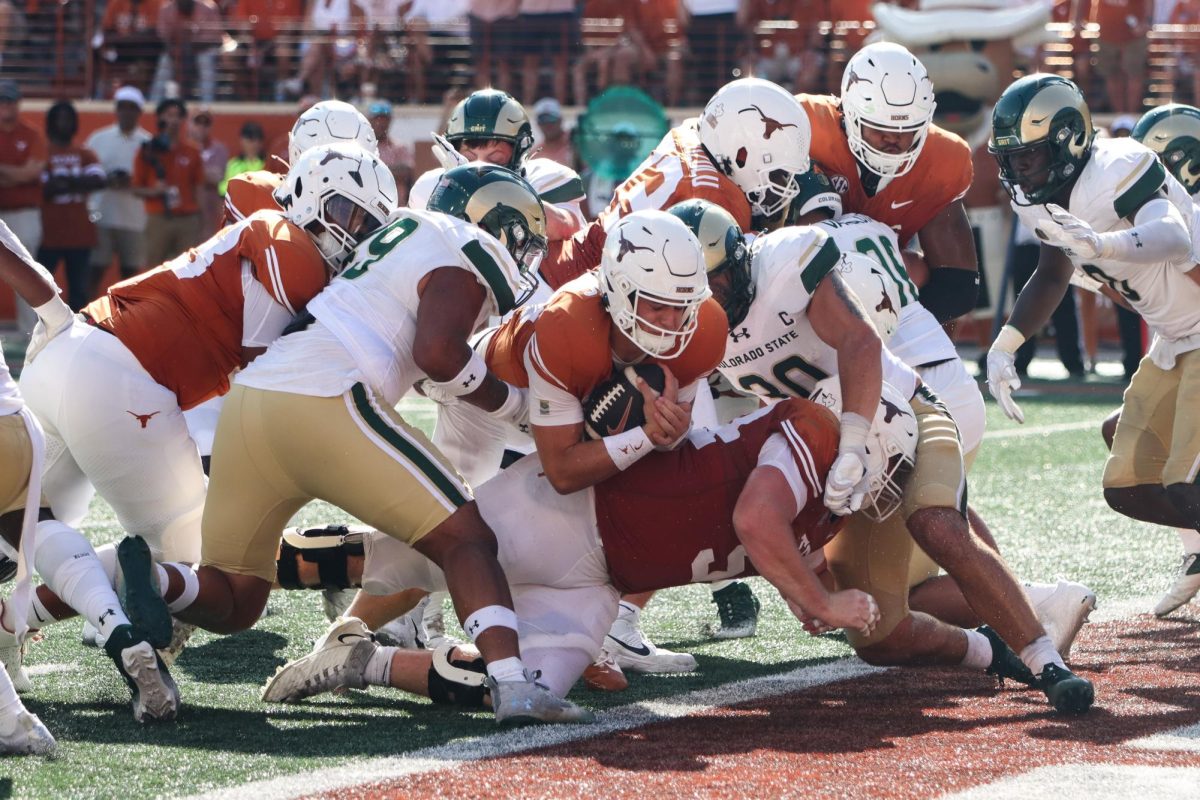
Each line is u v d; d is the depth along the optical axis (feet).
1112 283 52.54
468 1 173.68
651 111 152.66
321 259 45.06
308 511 78.02
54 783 35.09
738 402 55.57
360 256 42.91
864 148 52.85
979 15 148.36
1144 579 61.05
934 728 39.88
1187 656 48.29
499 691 39.78
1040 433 105.29
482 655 40.29
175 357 45.78
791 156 48.83
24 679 44.80
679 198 49.96
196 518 47.83
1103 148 50.65
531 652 41.11
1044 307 55.36
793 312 42.06
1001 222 142.41
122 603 41.75
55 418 45.42
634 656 47.98
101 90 184.24
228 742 38.75
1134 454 54.24
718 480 40.81
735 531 40.57
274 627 55.01
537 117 140.67
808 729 39.91
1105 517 74.90
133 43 182.80
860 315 41.45
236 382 42.50
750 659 49.96
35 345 45.83
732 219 42.06
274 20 181.88
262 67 182.09
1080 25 173.27
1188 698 42.78
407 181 153.58
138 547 41.32
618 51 168.55
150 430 45.65
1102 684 44.70
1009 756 36.65
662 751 37.45
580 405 40.42
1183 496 51.70
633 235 38.32
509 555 41.57
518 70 171.63
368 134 58.23
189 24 182.80
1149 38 172.35
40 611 44.57
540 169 58.34
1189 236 49.70
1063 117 49.52
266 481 42.11
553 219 55.21
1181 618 54.44
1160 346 53.36
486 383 41.24
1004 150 50.39
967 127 147.23
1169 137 55.83
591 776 35.09
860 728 39.96
